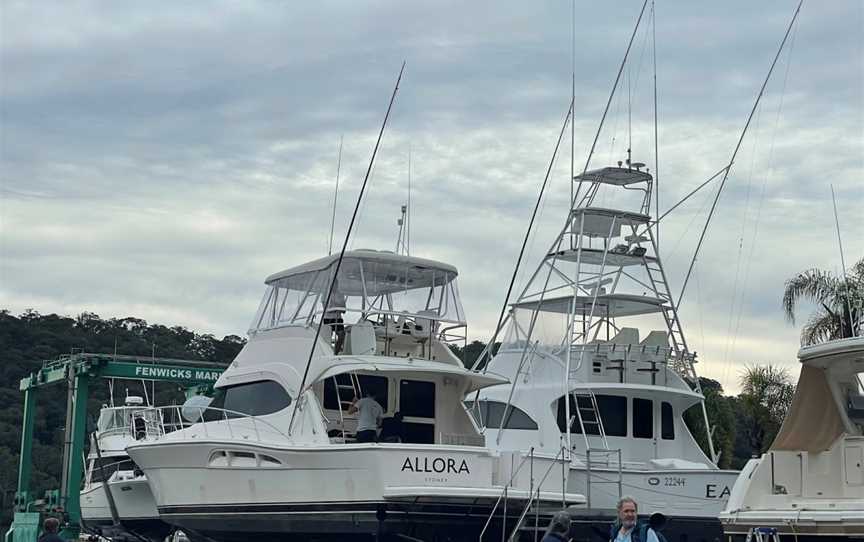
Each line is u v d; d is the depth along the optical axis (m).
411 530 17.66
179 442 19.52
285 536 18.58
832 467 15.70
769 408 34.66
